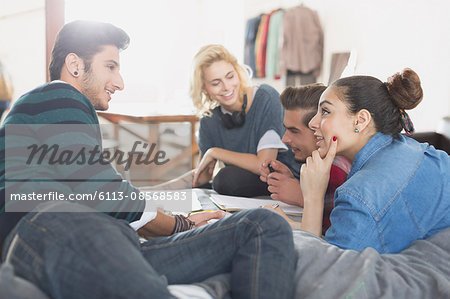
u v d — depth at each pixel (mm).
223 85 1744
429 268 881
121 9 4746
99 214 799
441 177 1037
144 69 5055
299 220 1271
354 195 933
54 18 2338
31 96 932
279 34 4246
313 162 1109
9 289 624
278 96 1796
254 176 1689
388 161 995
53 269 683
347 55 3729
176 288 771
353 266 827
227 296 786
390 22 3307
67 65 1086
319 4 4137
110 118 2916
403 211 976
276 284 733
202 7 5359
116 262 668
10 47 2375
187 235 894
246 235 823
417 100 1020
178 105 4145
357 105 1025
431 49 2971
